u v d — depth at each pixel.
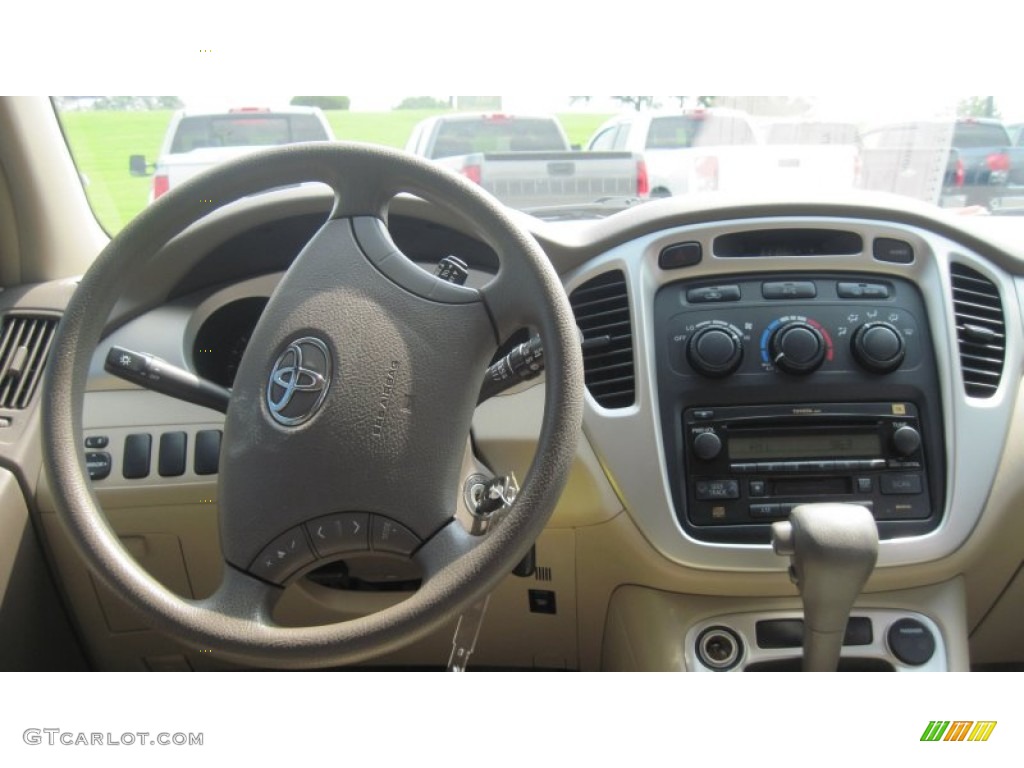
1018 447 0.98
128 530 1.04
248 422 0.71
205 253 1.06
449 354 0.69
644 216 1.02
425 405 0.68
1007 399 0.98
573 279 1.02
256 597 0.67
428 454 0.67
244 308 1.14
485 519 0.68
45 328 1.15
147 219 0.73
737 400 1.00
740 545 0.98
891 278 1.02
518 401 0.99
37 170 1.17
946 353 0.98
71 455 0.67
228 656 0.62
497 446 0.99
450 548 0.65
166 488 1.01
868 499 0.98
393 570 1.06
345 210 0.75
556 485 0.62
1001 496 0.97
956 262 1.01
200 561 1.07
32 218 1.18
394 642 0.60
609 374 1.00
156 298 1.07
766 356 1.00
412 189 0.73
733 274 1.02
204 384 0.80
